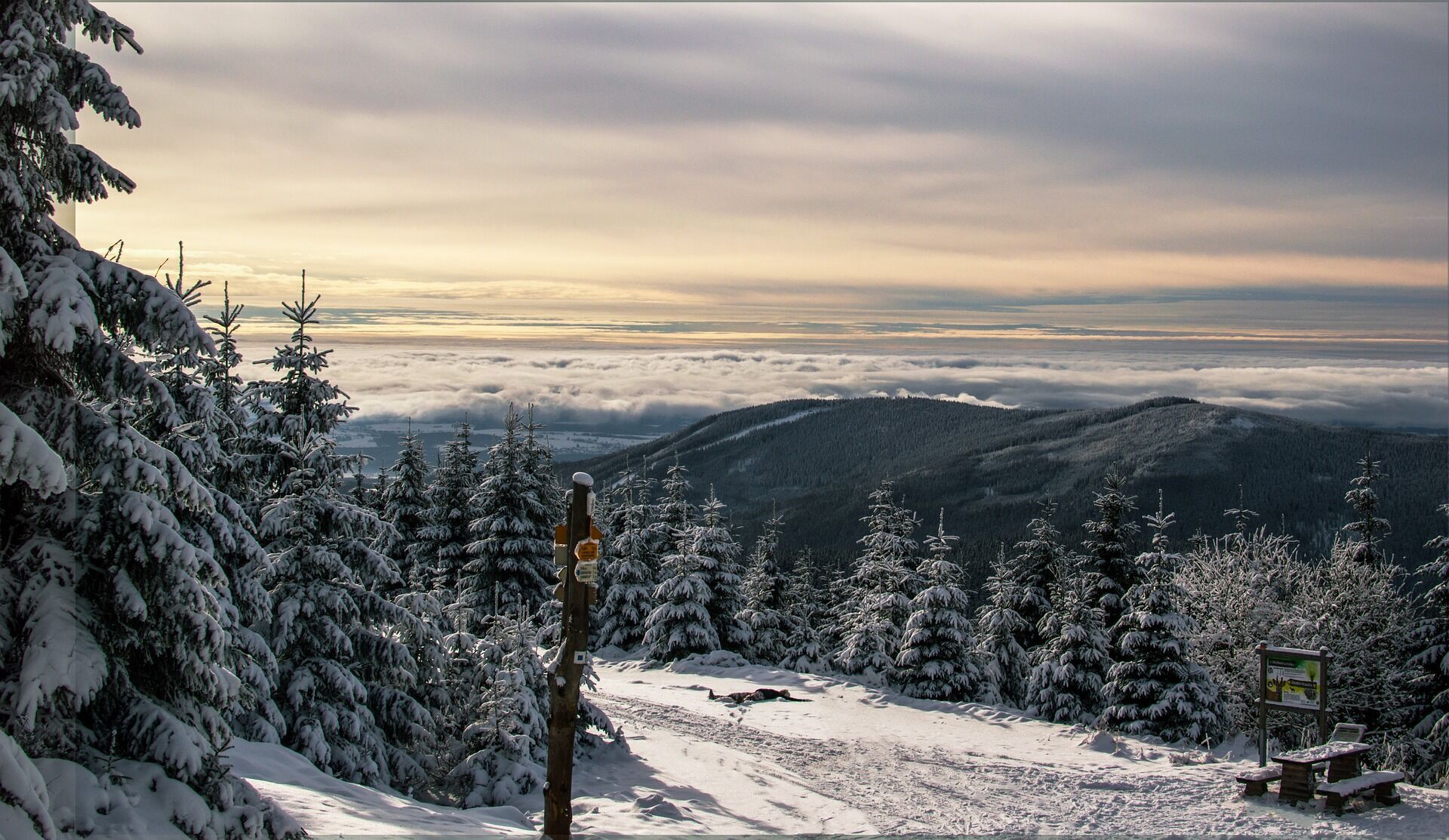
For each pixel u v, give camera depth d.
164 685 9.02
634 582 45.31
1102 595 36.22
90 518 8.29
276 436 18.92
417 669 18.61
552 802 10.48
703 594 39.94
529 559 43.16
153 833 7.97
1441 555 31.00
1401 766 26.33
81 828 7.68
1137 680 27.86
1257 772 16.14
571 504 10.76
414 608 18.77
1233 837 14.23
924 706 27.03
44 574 8.15
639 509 46.41
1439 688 30.47
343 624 17.11
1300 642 32.34
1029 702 32.62
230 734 9.52
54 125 7.84
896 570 39.88
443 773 18.47
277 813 9.21
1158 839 14.34
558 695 10.52
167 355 10.48
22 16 7.80
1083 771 18.88
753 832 14.95
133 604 8.27
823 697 29.25
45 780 7.86
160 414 8.88
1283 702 16.98
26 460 7.23
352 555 17.19
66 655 7.79
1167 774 18.17
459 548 45.84
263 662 15.09
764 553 51.59
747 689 30.84
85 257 8.44
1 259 7.26
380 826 11.81
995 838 14.69
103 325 8.73
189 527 9.86
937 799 17.23
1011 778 18.55
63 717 8.30
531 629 20.11
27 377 8.53
